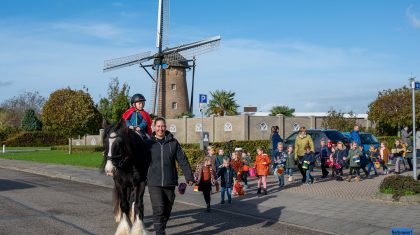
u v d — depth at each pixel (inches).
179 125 1872.5
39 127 3041.3
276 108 2106.3
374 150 800.3
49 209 463.8
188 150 818.2
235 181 553.9
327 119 1566.2
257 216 439.5
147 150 336.2
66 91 1596.9
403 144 828.0
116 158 315.9
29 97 4234.7
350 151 703.7
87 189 650.8
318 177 767.7
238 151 627.2
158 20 1838.1
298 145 695.1
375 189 604.4
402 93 1716.3
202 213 458.6
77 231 359.6
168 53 1841.8
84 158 1289.4
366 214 428.5
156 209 314.3
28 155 1536.7
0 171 1000.9
